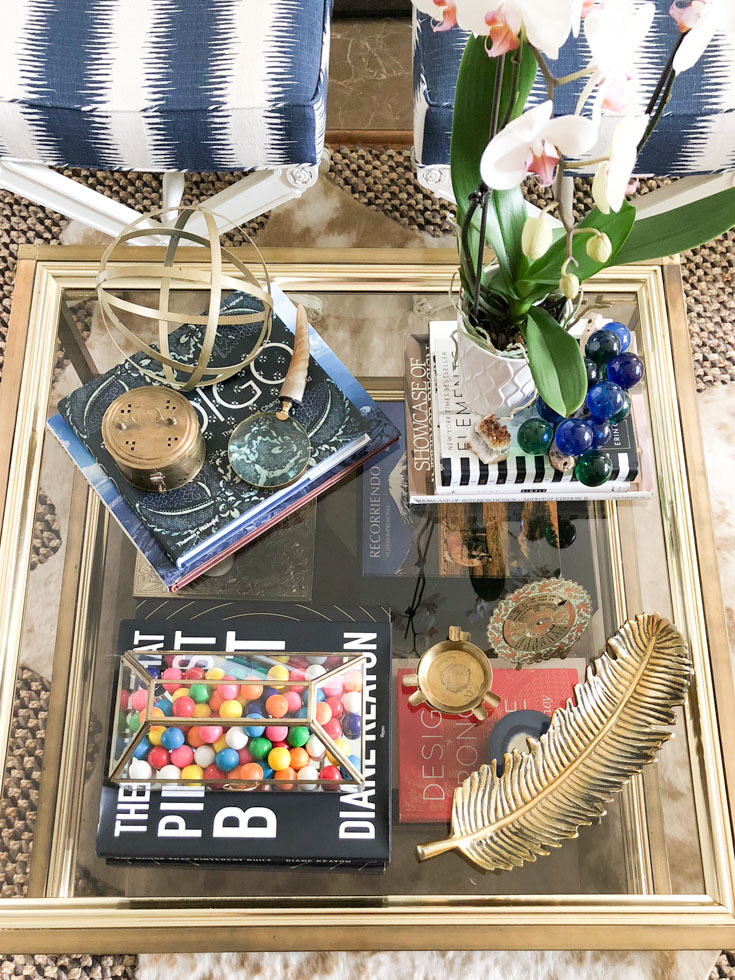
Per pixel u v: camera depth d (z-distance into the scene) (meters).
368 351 0.92
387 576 0.84
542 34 0.45
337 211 1.40
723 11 0.46
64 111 0.97
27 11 0.99
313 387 0.85
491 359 0.71
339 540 0.86
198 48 0.97
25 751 0.79
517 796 0.75
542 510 0.87
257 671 0.75
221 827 0.73
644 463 0.83
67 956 1.03
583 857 0.75
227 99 0.96
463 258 0.67
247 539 0.84
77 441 0.86
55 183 1.11
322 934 0.73
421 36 1.00
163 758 0.72
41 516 0.86
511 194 0.63
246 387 0.85
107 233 1.21
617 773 0.76
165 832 0.73
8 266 1.37
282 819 0.73
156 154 1.02
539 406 0.77
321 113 1.00
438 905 0.73
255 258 0.94
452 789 0.77
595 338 0.77
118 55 0.97
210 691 0.73
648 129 0.53
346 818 0.73
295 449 0.81
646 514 0.86
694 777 0.78
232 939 0.73
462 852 0.74
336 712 0.74
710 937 0.73
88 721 0.80
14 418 0.89
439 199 1.41
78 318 0.94
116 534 0.86
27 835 0.76
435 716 0.79
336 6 1.49
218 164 1.04
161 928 0.73
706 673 0.81
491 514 0.86
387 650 0.79
